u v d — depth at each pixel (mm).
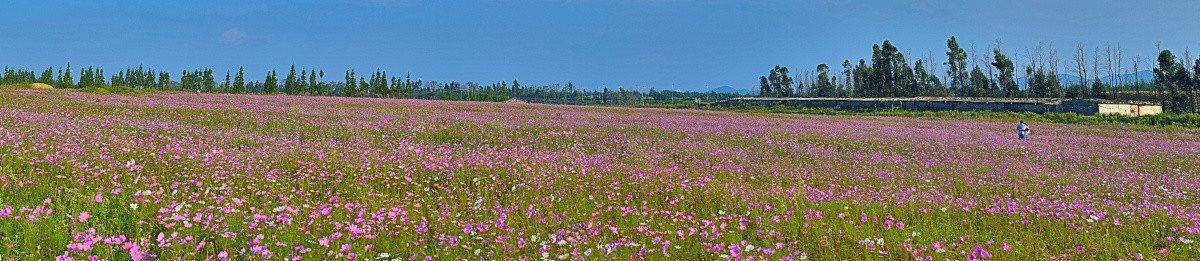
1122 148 21922
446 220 6871
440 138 18547
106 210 6152
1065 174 13750
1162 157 18641
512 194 8992
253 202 7590
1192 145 24297
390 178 9703
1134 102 64625
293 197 7906
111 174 8391
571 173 10617
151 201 6766
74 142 11312
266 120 20828
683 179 10539
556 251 5680
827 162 15203
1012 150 20000
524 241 5852
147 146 11328
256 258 5051
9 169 8070
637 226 6730
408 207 7590
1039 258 5961
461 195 8734
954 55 110312
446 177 9961
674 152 16094
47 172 8422
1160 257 6141
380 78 108062
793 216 7305
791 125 31844
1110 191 11273
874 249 6035
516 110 39438
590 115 35656
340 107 32125
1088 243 6562
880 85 113250
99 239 4852
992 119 49469
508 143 17625
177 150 10875
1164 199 10508
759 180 11844
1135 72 87438
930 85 119938
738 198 8875
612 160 13812
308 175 9430
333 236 5457
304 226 6043
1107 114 50438
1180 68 79250
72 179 7945
